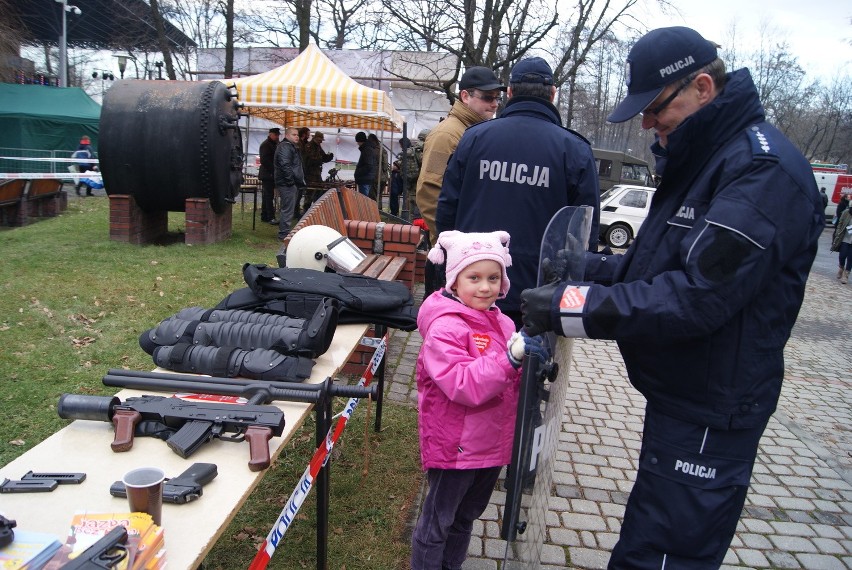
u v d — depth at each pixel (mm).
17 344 4754
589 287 1792
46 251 7875
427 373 2283
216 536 1492
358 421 4242
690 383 1840
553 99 3309
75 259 7539
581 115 32406
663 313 1671
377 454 3869
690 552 1905
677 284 1675
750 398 1821
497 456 2305
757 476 4227
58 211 12383
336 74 12000
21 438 3516
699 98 1863
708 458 1857
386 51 20141
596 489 3840
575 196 3125
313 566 2871
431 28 14133
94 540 1346
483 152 3133
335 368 2557
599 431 4719
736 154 1716
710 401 1822
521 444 1932
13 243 8375
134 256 8000
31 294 5906
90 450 1810
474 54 13539
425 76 20828
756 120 1804
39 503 1550
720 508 1865
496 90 4066
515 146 3074
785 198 1655
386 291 3377
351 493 3449
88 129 20125
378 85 21562
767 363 1830
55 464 1726
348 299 3119
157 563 1342
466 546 2590
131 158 8812
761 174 1659
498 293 2371
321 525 2605
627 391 5652
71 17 31125
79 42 37000
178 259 8055
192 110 8852
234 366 2350
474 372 2117
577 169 3080
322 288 3197
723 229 1632
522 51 13836
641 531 1964
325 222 6000
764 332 1800
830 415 5629
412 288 6297
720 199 1680
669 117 1898
